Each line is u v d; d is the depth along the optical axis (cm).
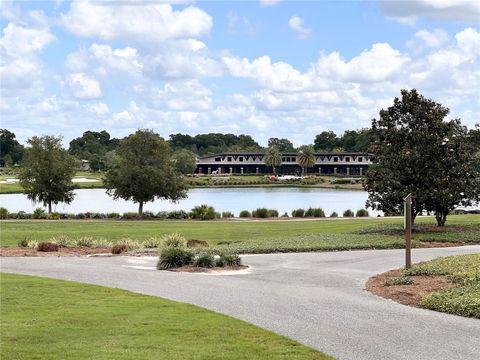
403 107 3275
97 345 968
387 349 988
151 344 977
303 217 5109
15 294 1438
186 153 14988
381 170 3250
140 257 2309
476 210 5303
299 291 1561
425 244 2725
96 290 1517
